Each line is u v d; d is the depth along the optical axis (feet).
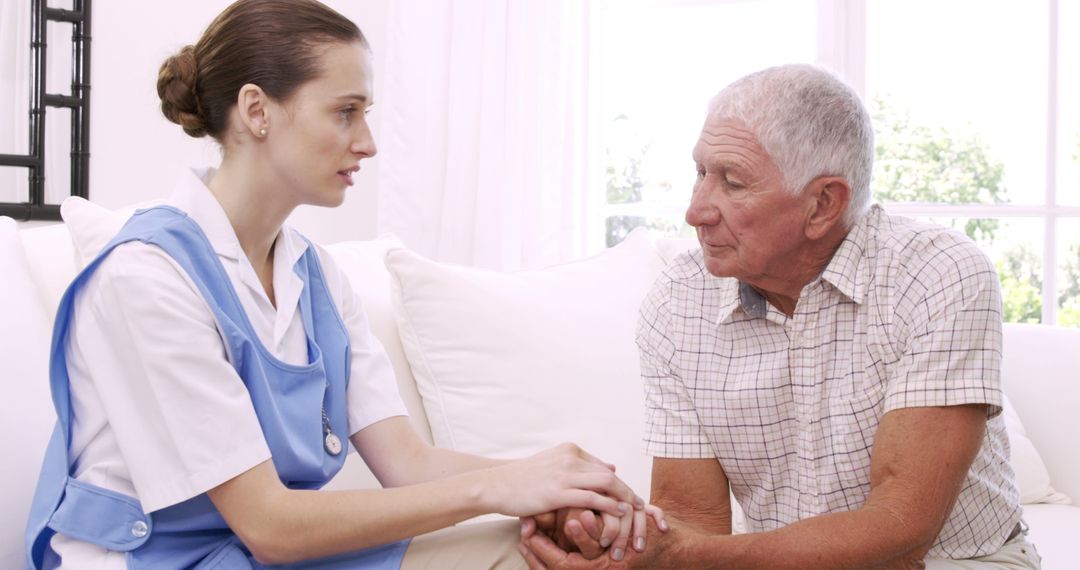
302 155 4.57
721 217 4.68
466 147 10.02
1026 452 7.30
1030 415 7.66
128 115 9.40
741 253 4.70
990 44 9.38
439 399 6.34
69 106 8.88
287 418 4.57
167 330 4.19
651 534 4.49
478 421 6.29
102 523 4.30
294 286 4.84
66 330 4.45
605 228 10.64
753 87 4.65
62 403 4.46
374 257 7.04
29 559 4.37
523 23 9.80
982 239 9.52
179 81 4.66
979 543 4.96
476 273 6.75
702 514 5.23
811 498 4.96
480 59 9.93
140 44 9.46
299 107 4.54
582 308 6.90
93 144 9.18
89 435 4.43
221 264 4.52
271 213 4.73
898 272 4.72
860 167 4.66
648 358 5.39
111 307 4.24
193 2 9.81
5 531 4.73
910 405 4.55
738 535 4.56
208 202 4.61
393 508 4.21
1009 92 9.36
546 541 4.42
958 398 4.48
